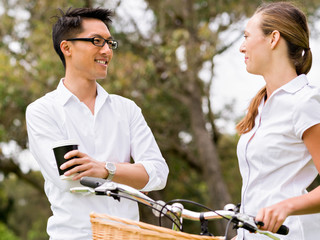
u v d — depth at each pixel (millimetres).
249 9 12016
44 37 11250
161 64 12867
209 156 13367
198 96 13562
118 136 2873
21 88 11492
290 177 2340
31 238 22062
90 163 2531
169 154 14930
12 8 12383
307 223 2322
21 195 24828
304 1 11586
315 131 2248
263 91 2510
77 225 2678
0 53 11688
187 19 12508
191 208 16562
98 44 2807
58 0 11180
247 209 2436
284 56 2424
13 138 13500
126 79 11336
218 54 12320
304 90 2330
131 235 2000
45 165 2727
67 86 2883
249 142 2449
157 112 13281
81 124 2807
